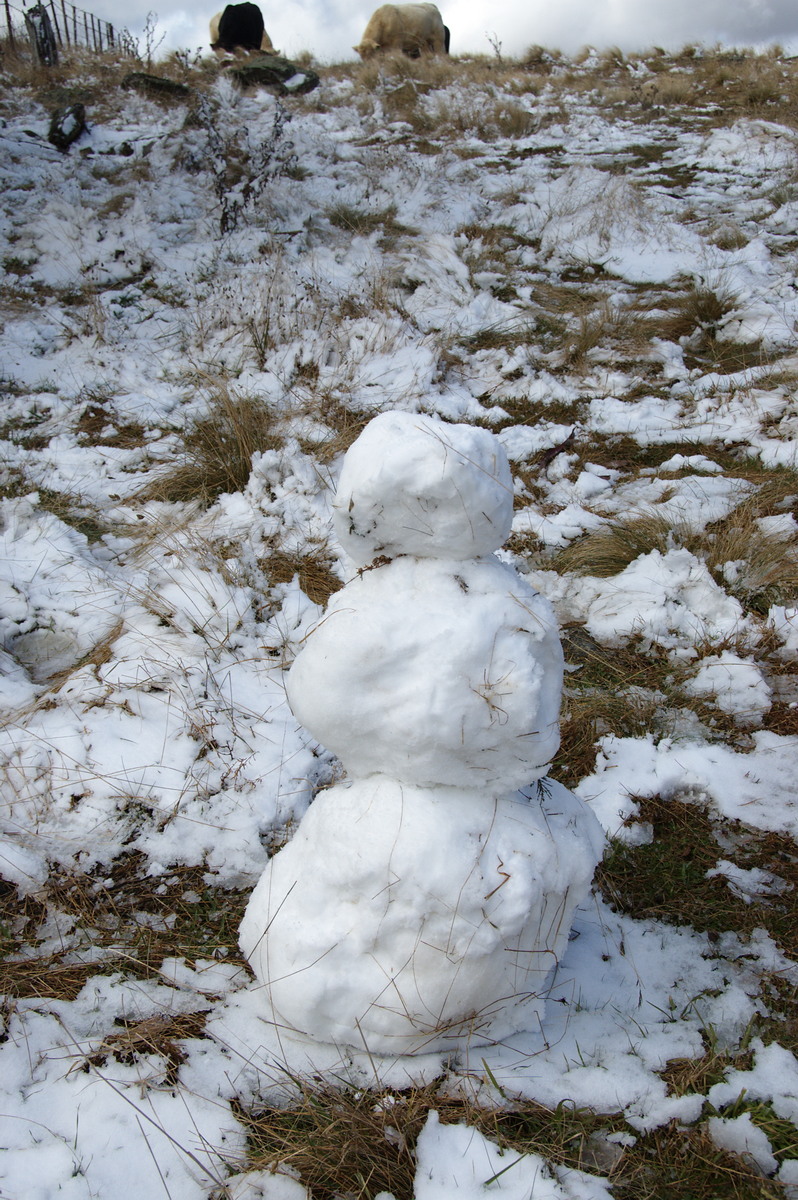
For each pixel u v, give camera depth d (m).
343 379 6.62
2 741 3.31
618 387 6.73
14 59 17.16
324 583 4.41
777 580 4.29
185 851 2.93
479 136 14.48
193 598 4.14
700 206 10.50
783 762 3.32
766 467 5.41
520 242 9.77
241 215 9.76
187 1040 2.27
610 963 2.52
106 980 2.46
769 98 15.84
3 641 4.00
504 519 1.98
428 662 1.91
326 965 2.06
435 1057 2.16
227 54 21.69
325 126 14.55
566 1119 2.05
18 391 6.80
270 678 3.74
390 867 1.97
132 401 6.62
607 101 16.89
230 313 7.59
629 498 5.24
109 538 4.87
